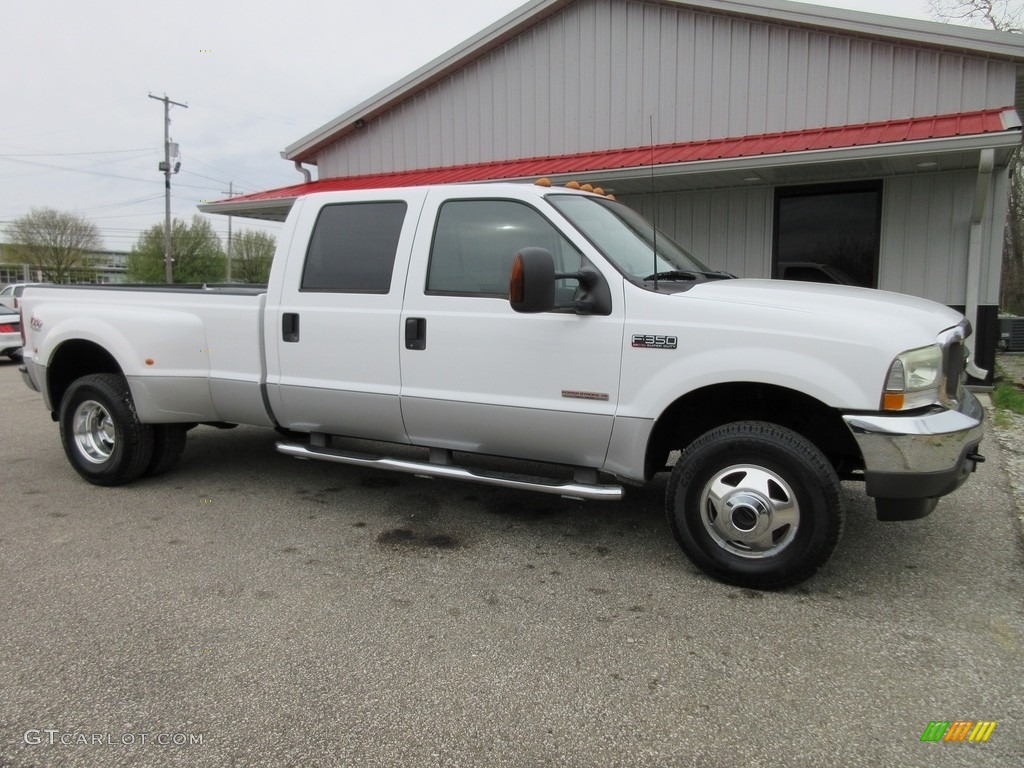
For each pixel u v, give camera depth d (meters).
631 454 3.74
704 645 3.05
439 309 4.16
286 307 4.66
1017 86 9.62
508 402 3.97
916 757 2.33
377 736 2.45
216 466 5.92
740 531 3.51
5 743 2.40
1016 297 27.36
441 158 13.02
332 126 13.66
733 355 3.45
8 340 13.91
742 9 9.98
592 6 11.31
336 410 4.55
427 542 4.24
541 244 3.98
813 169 8.96
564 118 11.77
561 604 3.44
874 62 9.48
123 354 5.02
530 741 2.43
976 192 8.15
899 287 9.48
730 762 2.32
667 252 4.43
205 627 3.20
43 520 4.61
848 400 3.27
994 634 3.13
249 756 2.35
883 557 3.98
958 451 3.26
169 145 42.06
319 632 3.16
